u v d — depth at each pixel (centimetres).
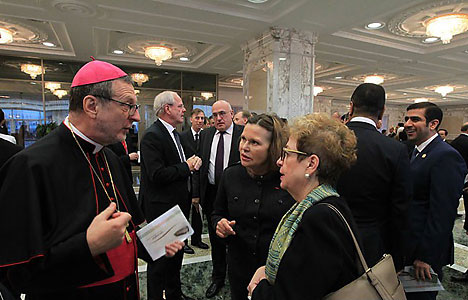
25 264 83
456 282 269
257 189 140
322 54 662
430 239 165
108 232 85
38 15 446
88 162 105
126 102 101
